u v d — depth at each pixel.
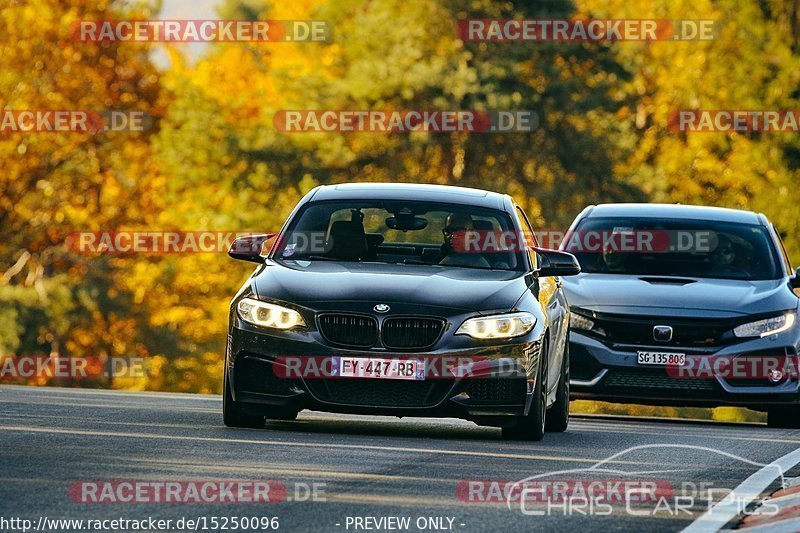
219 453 30.83
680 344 47.44
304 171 152.88
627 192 155.25
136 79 165.50
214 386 152.38
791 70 153.50
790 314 47.88
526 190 154.00
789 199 143.88
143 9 165.50
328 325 35.47
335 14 162.38
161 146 158.00
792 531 23.25
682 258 51.47
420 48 154.25
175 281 153.25
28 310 147.75
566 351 42.16
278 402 35.47
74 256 162.50
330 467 29.22
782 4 156.75
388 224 39.78
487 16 153.38
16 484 25.17
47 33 159.25
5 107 157.38
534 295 37.56
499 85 150.50
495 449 34.38
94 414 39.69
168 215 157.00
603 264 51.47
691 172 168.00
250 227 151.62
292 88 153.75
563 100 151.38
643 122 179.00
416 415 35.22
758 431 44.72
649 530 23.39
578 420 48.91
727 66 166.88
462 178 150.12
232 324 36.31
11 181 161.50
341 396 35.28
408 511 24.16
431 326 35.50
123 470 27.52
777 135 150.88
